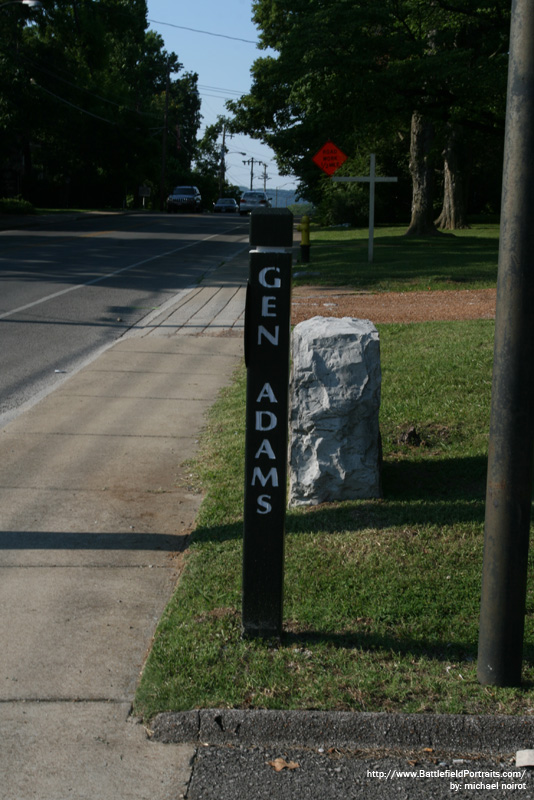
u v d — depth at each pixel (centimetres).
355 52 2497
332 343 519
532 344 319
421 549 462
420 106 2645
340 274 1831
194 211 6066
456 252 2391
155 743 312
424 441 642
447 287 1577
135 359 1030
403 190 4734
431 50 2772
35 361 1030
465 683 339
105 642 380
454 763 304
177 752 307
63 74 4691
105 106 5822
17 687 344
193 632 378
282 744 312
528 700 327
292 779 294
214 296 1630
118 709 330
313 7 2584
